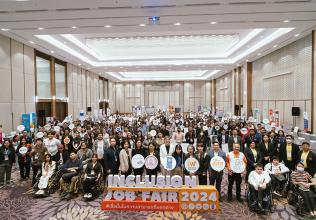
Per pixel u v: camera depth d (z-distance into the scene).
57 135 9.34
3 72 11.09
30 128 11.76
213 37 13.34
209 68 21.12
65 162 7.25
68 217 5.33
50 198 6.39
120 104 35.53
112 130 11.52
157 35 12.87
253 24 9.27
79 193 6.69
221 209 5.68
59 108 17.64
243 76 19.36
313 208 5.29
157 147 7.68
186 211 5.58
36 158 7.29
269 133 8.41
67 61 17.89
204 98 34.38
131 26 9.41
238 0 7.07
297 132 10.77
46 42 12.31
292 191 5.84
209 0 7.04
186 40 14.12
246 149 6.68
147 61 18.61
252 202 5.66
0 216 5.39
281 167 6.34
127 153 6.75
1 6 7.35
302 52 11.80
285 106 13.64
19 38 11.43
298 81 12.25
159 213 5.50
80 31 10.01
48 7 7.46
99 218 5.28
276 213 5.45
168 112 27.12
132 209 5.66
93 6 7.41
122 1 7.08
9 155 7.53
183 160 6.52
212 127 12.51
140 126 12.75
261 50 14.41
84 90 22.39
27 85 12.96
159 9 7.70
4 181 7.47
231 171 5.99
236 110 20.09
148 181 5.75
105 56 18.41
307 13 8.11
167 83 34.97
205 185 5.94
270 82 15.52
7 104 11.39
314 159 6.10
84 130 10.58
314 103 10.67
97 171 6.58
